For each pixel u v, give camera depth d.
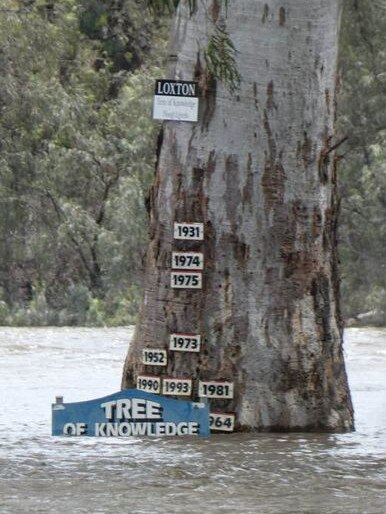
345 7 74.31
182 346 19.84
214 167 19.72
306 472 16.19
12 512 13.41
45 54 68.25
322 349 19.97
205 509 13.61
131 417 19.33
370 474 16.08
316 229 19.88
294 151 19.73
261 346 19.75
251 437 19.28
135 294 66.19
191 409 19.44
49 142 69.19
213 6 19.56
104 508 13.65
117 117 71.94
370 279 73.12
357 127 75.00
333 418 19.98
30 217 68.56
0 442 18.75
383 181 72.38
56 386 28.02
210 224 19.77
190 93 19.66
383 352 41.44
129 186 67.75
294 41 19.62
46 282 69.25
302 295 19.83
